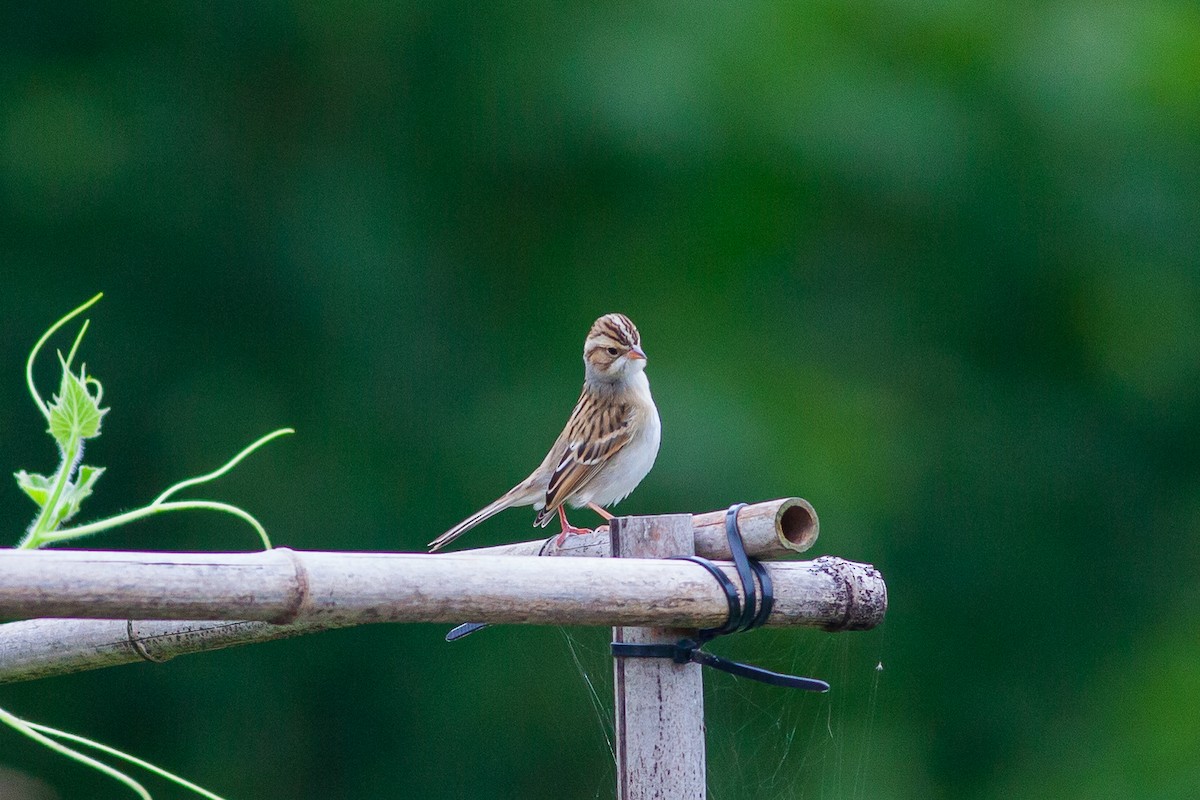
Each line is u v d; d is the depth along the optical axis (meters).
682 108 15.16
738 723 12.05
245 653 15.02
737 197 15.89
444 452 15.45
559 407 15.63
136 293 15.05
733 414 14.86
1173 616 17.16
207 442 14.88
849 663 15.57
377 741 15.12
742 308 16.08
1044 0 16.62
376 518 15.16
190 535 14.88
